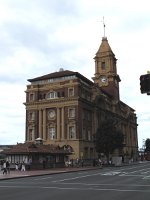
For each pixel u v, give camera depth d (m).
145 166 77.12
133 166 78.62
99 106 98.94
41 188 25.39
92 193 21.39
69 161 75.94
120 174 44.34
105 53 116.44
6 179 37.06
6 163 47.25
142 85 16.42
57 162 70.00
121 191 22.59
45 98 90.00
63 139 85.12
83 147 85.31
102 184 28.47
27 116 91.44
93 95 95.88
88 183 29.72
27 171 55.06
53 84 89.44
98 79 116.50
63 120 86.38
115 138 84.19
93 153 90.62
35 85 91.50
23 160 61.72
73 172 52.88
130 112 140.38
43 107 89.69
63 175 44.00
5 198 18.89
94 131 93.94
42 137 88.56
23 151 61.19
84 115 89.00
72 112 85.62
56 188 25.25
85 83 94.00
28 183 30.86
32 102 90.88
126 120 133.88
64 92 87.38
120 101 123.12
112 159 95.38
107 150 85.06
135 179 34.44
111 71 115.38
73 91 86.12
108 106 110.69
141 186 26.41
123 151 124.12
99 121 98.25
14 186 27.61
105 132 84.44
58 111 87.50
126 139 132.50
